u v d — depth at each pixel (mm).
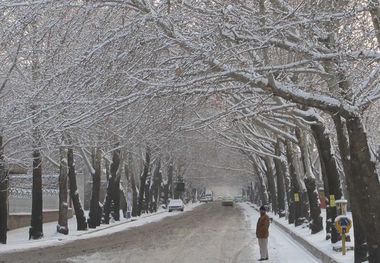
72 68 12008
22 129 16797
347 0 11641
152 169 66938
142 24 11414
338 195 19266
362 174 12578
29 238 28750
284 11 11938
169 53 13469
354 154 12648
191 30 12219
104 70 12023
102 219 41875
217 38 11609
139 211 55906
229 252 21484
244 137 39938
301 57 13875
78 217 34062
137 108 15242
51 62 12797
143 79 12289
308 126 23375
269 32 11492
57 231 30969
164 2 11695
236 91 13516
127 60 12016
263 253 18547
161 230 35250
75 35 12641
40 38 12859
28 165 30281
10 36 12375
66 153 33750
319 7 11602
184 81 12352
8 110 14977
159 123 16031
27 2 11664
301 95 12297
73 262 19031
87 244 26016
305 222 32156
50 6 11859
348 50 11586
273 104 17547
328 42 12305
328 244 19891
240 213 60562
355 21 13117
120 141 23203
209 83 12461
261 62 13320
